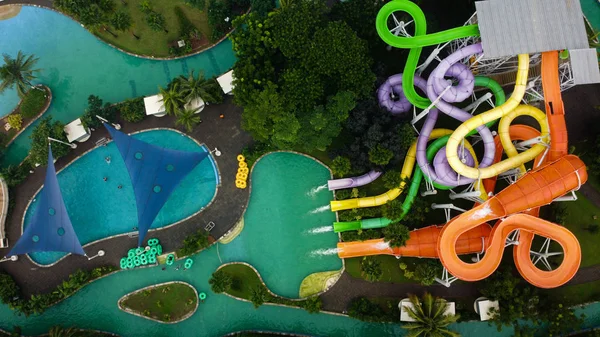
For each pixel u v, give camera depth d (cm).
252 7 5891
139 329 5981
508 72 5838
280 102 5178
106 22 6088
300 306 5834
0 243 6100
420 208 5653
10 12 6656
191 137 6203
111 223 6147
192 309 5956
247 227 6069
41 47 6575
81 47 6538
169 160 5566
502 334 5828
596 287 5809
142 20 6462
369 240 5775
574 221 5891
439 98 4712
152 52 6419
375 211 5878
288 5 5525
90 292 6050
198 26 6381
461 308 5716
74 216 6169
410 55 4916
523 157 4956
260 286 5700
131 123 6241
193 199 6116
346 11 5459
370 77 5225
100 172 6241
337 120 5300
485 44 4531
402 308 5491
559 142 4750
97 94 6425
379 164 5578
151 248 5978
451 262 5003
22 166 6197
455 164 4809
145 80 6419
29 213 6238
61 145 6016
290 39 5209
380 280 5881
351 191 5941
